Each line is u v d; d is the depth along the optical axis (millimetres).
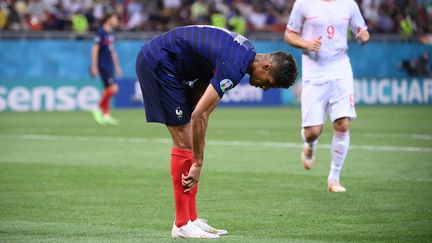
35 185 25625
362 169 29547
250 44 16969
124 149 36750
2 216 20234
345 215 20344
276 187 25266
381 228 18547
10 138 41969
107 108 52562
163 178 27297
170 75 17156
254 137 42688
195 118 16375
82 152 35438
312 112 25094
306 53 25062
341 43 24891
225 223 19328
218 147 37500
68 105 65875
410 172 28688
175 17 74062
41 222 19391
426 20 79750
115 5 73188
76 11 70812
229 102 72000
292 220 19688
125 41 68188
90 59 66312
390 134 44375
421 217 19984
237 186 25438
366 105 73312
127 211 21000
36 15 70562
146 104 17594
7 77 63844
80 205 21922
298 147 37531
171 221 19625
